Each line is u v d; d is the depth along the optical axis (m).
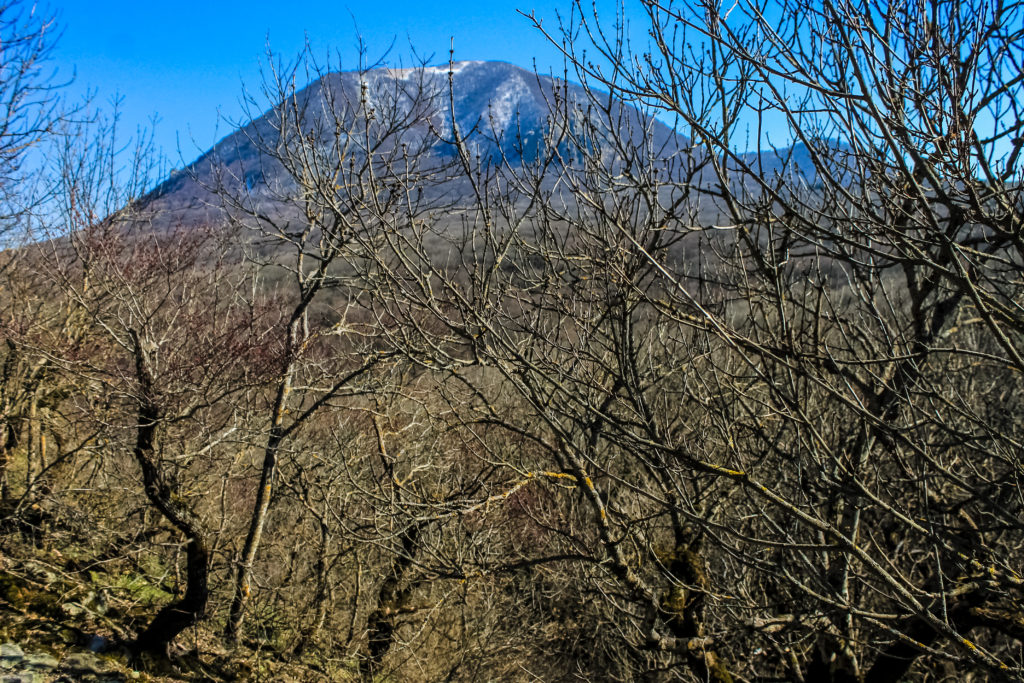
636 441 3.95
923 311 4.86
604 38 3.69
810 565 4.30
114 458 11.59
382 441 10.15
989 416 5.86
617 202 5.04
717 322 3.50
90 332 11.26
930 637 5.12
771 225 3.87
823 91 2.67
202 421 9.27
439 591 10.84
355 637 11.76
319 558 11.52
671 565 6.37
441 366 5.27
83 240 10.23
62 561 11.12
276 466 10.77
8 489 11.49
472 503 6.49
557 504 8.30
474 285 4.51
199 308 10.65
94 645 9.11
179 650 9.78
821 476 4.30
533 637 9.77
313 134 9.16
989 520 5.32
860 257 4.75
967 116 2.93
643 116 4.85
